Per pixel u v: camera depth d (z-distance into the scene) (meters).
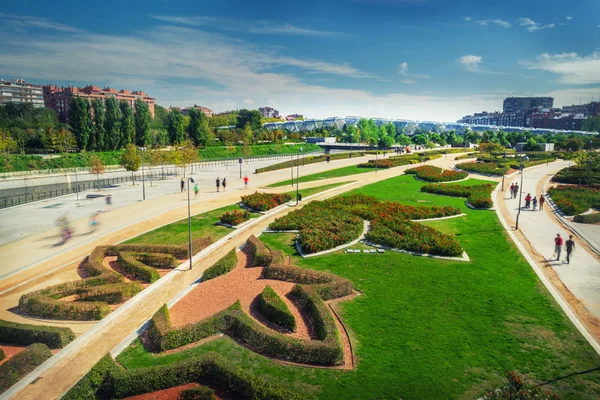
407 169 82.25
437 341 18.34
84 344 18.83
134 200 54.44
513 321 20.08
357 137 189.75
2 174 74.31
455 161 102.88
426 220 41.09
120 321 20.97
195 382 15.88
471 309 21.42
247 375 15.16
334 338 17.70
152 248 31.02
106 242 35.28
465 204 50.06
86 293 22.91
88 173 84.38
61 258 31.22
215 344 18.53
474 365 16.53
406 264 28.19
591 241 33.81
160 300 23.39
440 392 14.95
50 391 15.55
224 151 126.50
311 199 54.38
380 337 18.75
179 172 88.69
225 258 28.58
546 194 56.16
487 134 170.62
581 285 24.56
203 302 22.75
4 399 14.99
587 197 50.66
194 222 41.84
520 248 31.88
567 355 17.11
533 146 129.12
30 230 39.41
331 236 32.94
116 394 15.19
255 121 192.00
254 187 64.94
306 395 14.84
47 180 78.06
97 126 100.38
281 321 19.78
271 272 26.14
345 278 25.30
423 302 22.31
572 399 14.41
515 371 16.08
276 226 37.53
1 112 131.88
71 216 45.06
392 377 15.85
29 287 25.70
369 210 42.19
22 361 16.52
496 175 74.94
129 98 199.50
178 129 117.50
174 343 18.22
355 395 14.84
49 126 106.50
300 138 185.75
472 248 31.77
